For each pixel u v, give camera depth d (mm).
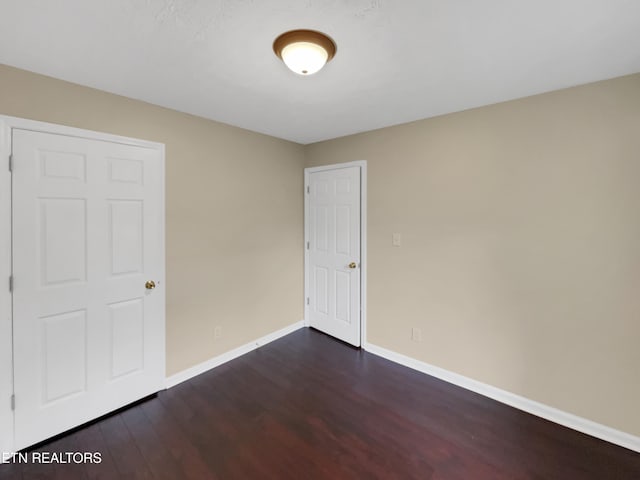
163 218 2311
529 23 1310
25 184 1721
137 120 2152
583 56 1572
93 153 1956
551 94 1980
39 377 1801
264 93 2043
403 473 1617
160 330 2320
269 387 2414
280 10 1229
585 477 1597
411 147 2637
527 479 1585
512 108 2127
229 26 1336
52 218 1817
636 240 1749
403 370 2674
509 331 2193
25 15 1250
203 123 2541
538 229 2053
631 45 1470
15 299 1712
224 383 2463
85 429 1934
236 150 2809
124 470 1628
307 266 3586
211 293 2658
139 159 2168
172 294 2391
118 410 2113
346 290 3203
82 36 1405
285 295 3398
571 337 1964
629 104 1746
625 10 1224
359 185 3035
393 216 2785
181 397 2273
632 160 1744
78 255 1919
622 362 1812
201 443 1824
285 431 1929
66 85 1845
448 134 2422
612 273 1821
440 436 1888
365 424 1994
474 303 2346
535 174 2051
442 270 2498
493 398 2270
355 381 2502
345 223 3180
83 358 1959
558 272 1993
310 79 1841
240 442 1833
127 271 2135
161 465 1662
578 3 1182
